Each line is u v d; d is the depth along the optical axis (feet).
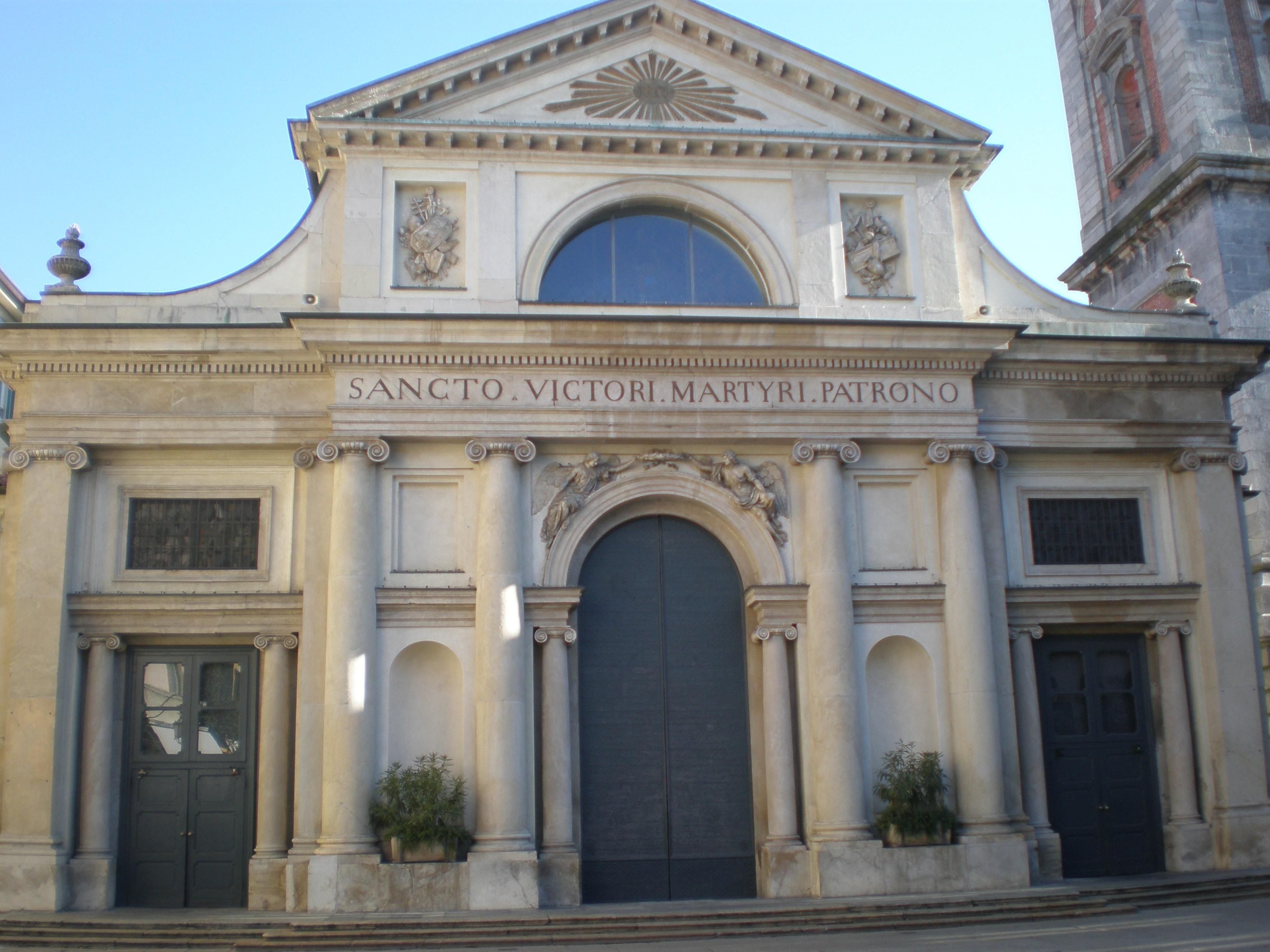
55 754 67.46
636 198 77.36
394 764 67.67
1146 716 78.18
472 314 72.38
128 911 66.85
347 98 74.13
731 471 73.46
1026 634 76.13
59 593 69.36
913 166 79.56
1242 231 103.50
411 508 71.67
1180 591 77.66
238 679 72.64
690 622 74.64
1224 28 110.22
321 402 72.90
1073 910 63.93
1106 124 122.83
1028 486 78.64
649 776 72.28
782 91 79.61
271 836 68.59
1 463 89.30
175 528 73.10
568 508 72.08
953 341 74.54
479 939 58.75
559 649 70.33
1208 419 79.71
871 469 75.05
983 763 70.28
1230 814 74.38
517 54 76.54
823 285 76.95
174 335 71.72
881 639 72.84
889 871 67.82
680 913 61.72
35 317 73.56
